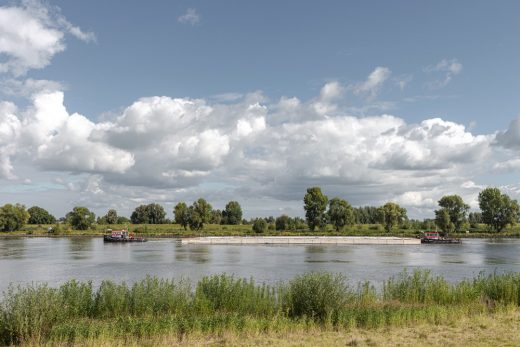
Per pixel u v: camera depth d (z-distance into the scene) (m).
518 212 155.38
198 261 70.69
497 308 25.64
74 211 178.62
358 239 125.06
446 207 159.88
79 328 19.95
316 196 161.12
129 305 25.08
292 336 20.14
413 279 30.22
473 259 74.62
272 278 48.94
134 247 107.69
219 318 22.09
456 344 18.56
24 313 19.66
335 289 23.81
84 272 56.16
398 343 18.83
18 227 179.88
